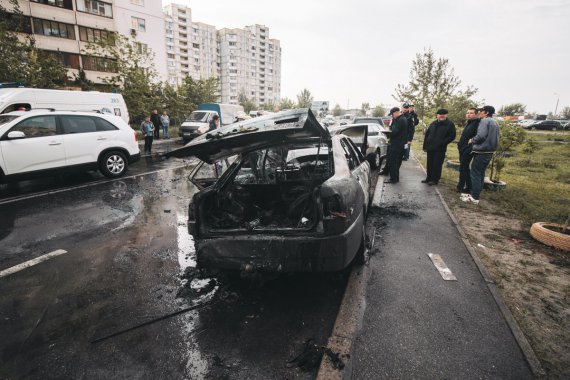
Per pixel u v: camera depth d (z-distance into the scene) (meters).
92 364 2.14
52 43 29.97
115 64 22.36
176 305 2.81
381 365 2.05
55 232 4.58
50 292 3.04
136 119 23.47
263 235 2.72
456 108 17.55
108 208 5.73
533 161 11.82
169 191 7.01
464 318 2.50
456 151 14.65
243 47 102.62
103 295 2.98
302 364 2.10
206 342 2.33
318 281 3.14
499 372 1.97
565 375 1.94
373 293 2.86
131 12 36.56
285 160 4.04
